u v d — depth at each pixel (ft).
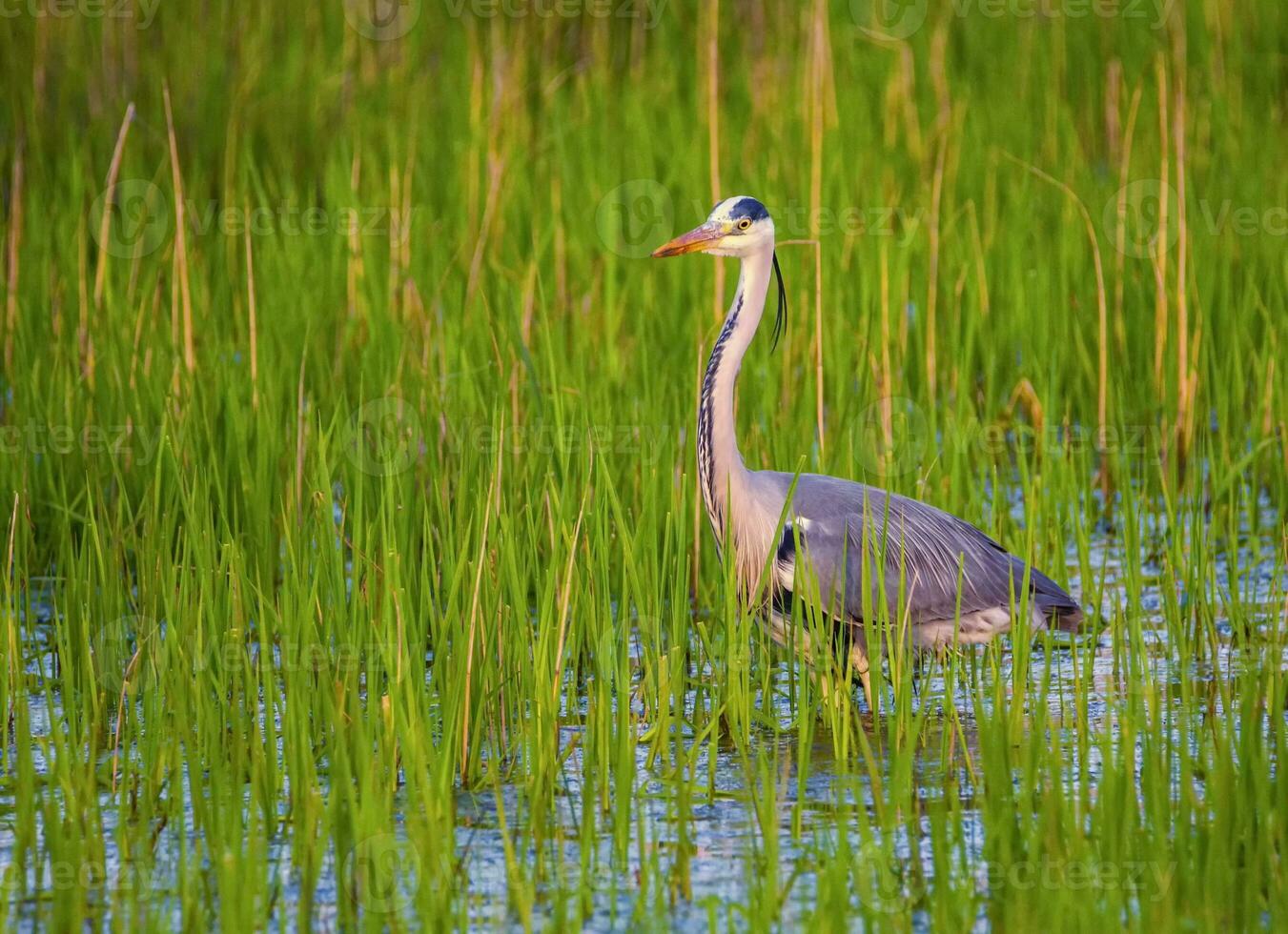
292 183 60.75
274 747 27.84
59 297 49.75
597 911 24.50
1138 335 50.62
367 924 23.18
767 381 42.29
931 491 42.55
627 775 26.25
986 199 57.93
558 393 35.91
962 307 51.47
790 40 73.77
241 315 47.83
